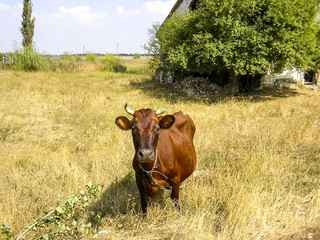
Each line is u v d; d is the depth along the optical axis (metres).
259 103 13.81
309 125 9.04
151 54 20.73
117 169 6.29
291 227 4.36
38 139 8.69
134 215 4.83
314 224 4.40
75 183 5.66
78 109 12.45
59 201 5.09
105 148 7.45
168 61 16.64
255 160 6.50
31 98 14.53
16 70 33.78
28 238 4.07
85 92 16.61
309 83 19.73
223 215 4.63
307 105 13.31
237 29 13.40
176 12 18.44
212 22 14.04
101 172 6.28
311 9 14.45
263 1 13.73
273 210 4.77
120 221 4.66
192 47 14.34
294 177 6.06
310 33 14.25
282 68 14.98
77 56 40.97
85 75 30.22
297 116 10.97
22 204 5.03
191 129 5.42
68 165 6.48
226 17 13.84
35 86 19.03
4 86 18.50
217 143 7.86
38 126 10.09
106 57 37.84
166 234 4.26
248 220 4.44
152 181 4.33
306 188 5.59
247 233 4.26
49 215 3.76
